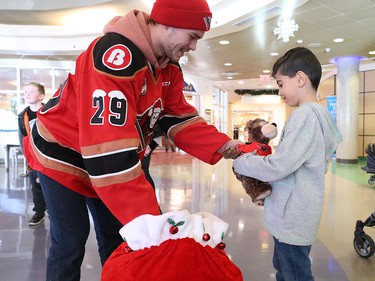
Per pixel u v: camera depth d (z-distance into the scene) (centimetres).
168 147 1290
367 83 1127
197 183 568
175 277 60
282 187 134
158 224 68
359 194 491
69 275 115
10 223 332
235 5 564
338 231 312
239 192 490
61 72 1007
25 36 836
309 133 128
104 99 82
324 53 849
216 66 1068
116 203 79
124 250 74
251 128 142
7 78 979
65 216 112
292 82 141
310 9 525
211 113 1405
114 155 79
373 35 676
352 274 221
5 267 226
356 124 949
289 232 130
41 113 113
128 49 89
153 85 102
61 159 109
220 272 64
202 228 71
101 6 651
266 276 216
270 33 659
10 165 855
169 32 92
